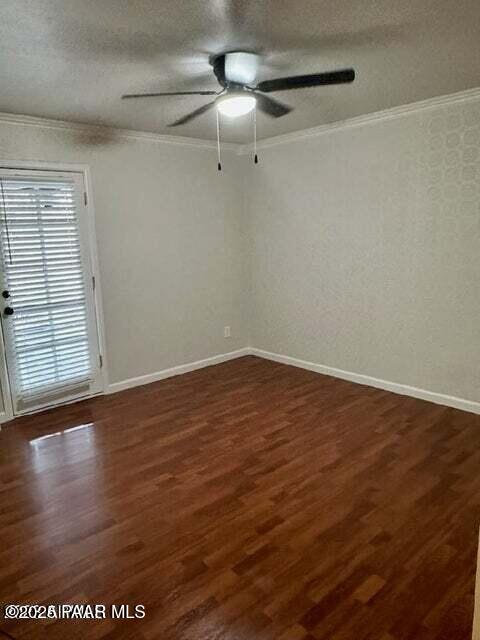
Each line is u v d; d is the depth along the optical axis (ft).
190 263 14.78
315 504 7.68
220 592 5.86
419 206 11.43
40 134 11.12
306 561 6.37
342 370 14.10
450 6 5.92
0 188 10.61
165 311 14.34
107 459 9.42
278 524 7.19
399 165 11.61
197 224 14.75
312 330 14.75
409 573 6.11
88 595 5.86
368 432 10.36
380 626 5.31
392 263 12.22
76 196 11.89
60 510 7.69
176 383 14.10
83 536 7.01
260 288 16.25
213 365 15.88
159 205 13.67
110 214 12.63
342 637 5.17
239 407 12.03
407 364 12.40
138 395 13.11
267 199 15.25
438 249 11.25
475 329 10.93
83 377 12.64
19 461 9.40
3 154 10.61
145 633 5.29
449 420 10.89
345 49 7.29
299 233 14.48
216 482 8.44
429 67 8.25
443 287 11.32
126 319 13.43
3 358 11.21
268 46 7.07
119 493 8.16
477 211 10.45
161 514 7.52
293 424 10.89
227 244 15.75
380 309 12.73
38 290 11.51
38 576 6.21
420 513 7.39
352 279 13.26
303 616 5.46
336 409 11.72
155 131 12.79
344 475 8.57
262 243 15.79
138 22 6.14
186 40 6.77
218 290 15.75
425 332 11.87
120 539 6.92
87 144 11.94
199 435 10.43
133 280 13.42
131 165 12.88
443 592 5.78
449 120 10.52
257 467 8.95
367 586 5.90
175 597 5.79
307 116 11.81
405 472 8.64
